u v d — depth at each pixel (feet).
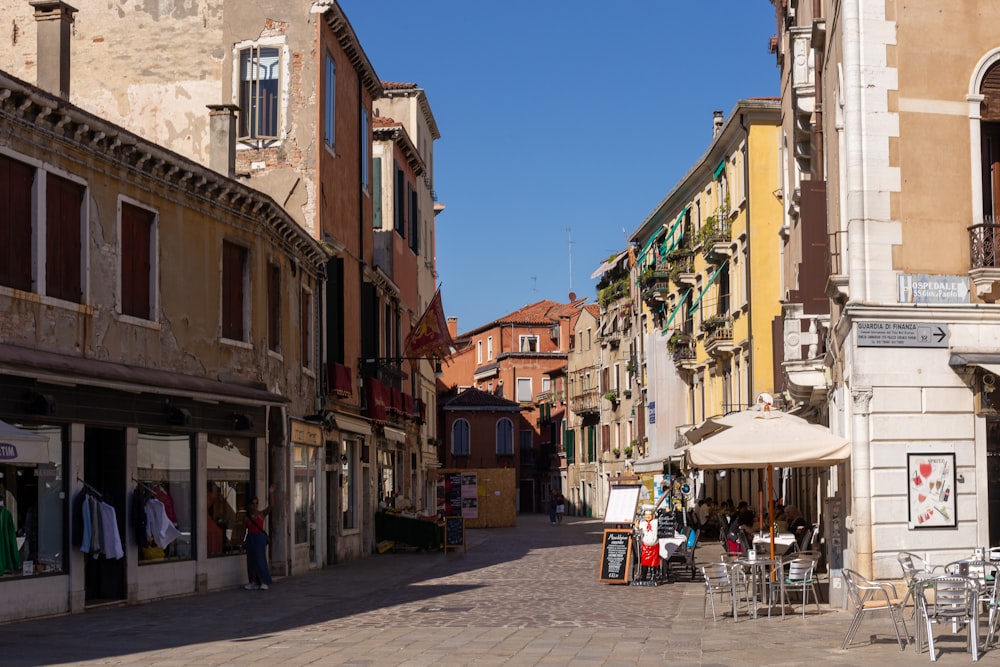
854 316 55.42
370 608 63.00
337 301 104.42
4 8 95.76
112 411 63.21
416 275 157.79
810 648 45.27
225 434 76.07
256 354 82.43
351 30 106.42
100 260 63.46
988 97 57.06
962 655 42.50
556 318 340.18
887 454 55.11
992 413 55.52
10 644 47.34
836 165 61.82
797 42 76.84
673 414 171.42
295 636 50.31
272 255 86.48
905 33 56.75
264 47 99.76
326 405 99.96
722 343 143.95
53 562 58.65
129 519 64.49
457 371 380.99
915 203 56.08
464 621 56.18
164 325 70.03
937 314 55.57
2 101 54.80
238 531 78.23
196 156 98.68
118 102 99.71
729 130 139.44
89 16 100.37
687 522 130.21
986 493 55.36
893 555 54.80
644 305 203.00
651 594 70.23
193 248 73.82
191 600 67.51
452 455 293.64
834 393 64.28
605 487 246.06
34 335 57.52
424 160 186.39
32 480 57.21
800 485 108.58
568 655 43.83
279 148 99.50
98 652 44.91
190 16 99.96
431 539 118.01
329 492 101.76
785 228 100.01
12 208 56.70
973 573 48.08
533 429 327.06
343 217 108.27
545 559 105.70
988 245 55.77
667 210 185.06
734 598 55.42
